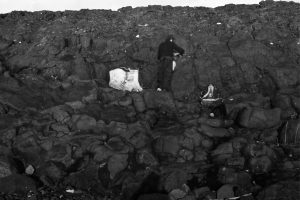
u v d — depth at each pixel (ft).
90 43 50.49
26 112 38.09
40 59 47.55
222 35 50.06
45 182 31.48
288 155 34.86
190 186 31.71
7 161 31.50
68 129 36.17
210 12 54.49
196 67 46.09
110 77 45.55
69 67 46.50
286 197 27.99
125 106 41.01
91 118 37.01
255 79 45.47
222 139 36.65
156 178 32.37
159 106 41.83
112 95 42.14
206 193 30.04
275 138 36.81
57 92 41.78
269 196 28.40
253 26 50.57
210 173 32.76
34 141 34.47
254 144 34.30
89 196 30.53
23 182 30.01
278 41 48.93
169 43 47.32
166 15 54.29
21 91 40.83
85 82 43.27
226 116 39.93
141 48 49.16
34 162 33.47
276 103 41.06
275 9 54.03
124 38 50.75
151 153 34.60
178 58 47.09
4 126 36.09
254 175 32.40
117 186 32.12
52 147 34.32
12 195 29.04
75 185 32.07
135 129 36.45
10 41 50.75
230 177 31.32
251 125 37.86
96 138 35.19
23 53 49.14
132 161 33.88
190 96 44.11
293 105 40.34
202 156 34.81
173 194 30.01
